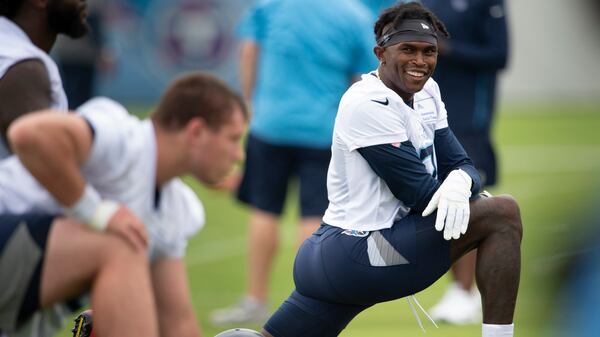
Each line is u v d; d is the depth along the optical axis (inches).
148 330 519.2
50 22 613.0
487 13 1024.9
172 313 590.2
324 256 626.8
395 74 616.1
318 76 1039.6
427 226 609.3
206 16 2819.9
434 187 608.1
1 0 597.3
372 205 620.1
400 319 1022.4
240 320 1022.4
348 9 1047.6
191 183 1868.8
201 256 1342.3
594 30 2972.4
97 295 519.8
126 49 2819.9
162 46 2824.8
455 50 1016.9
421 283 618.2
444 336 949.2
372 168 618.8
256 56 1096.2
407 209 625.9
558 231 946.1
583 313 738.8
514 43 2994.6
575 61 2987.2
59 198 520.1
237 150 557.0
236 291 1159.0
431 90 643.5
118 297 517.3
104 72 1715.1
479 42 1029.2
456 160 642.8
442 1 1029.2
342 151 628.1
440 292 1147.3
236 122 552.1
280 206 1047.6
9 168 551.5
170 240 580.4
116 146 534.6
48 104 588.4
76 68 1672.0
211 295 1140.5
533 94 2982.3
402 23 611.8
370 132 610.2
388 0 1104.8
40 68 588.1
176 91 549.3
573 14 2979.8
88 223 523.2
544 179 1803.6
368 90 617.9
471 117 1031.0
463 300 1012.5
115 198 544.7
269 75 1053.2
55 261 524.1
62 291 529.7
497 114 2728.8
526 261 1137.4
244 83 1106.1
